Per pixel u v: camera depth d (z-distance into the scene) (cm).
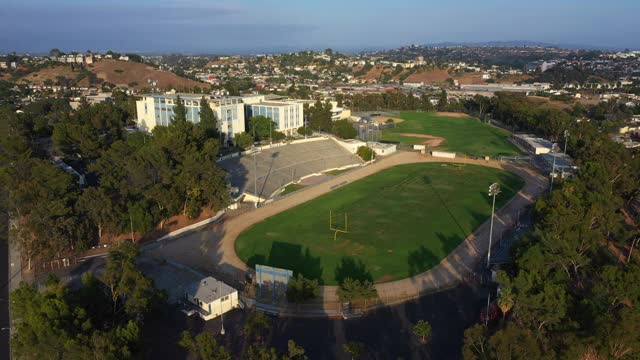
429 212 13975
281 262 10444
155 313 8000
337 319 8138
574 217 9894
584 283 8356
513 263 9500
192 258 10538
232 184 15338
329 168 19062
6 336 7294
